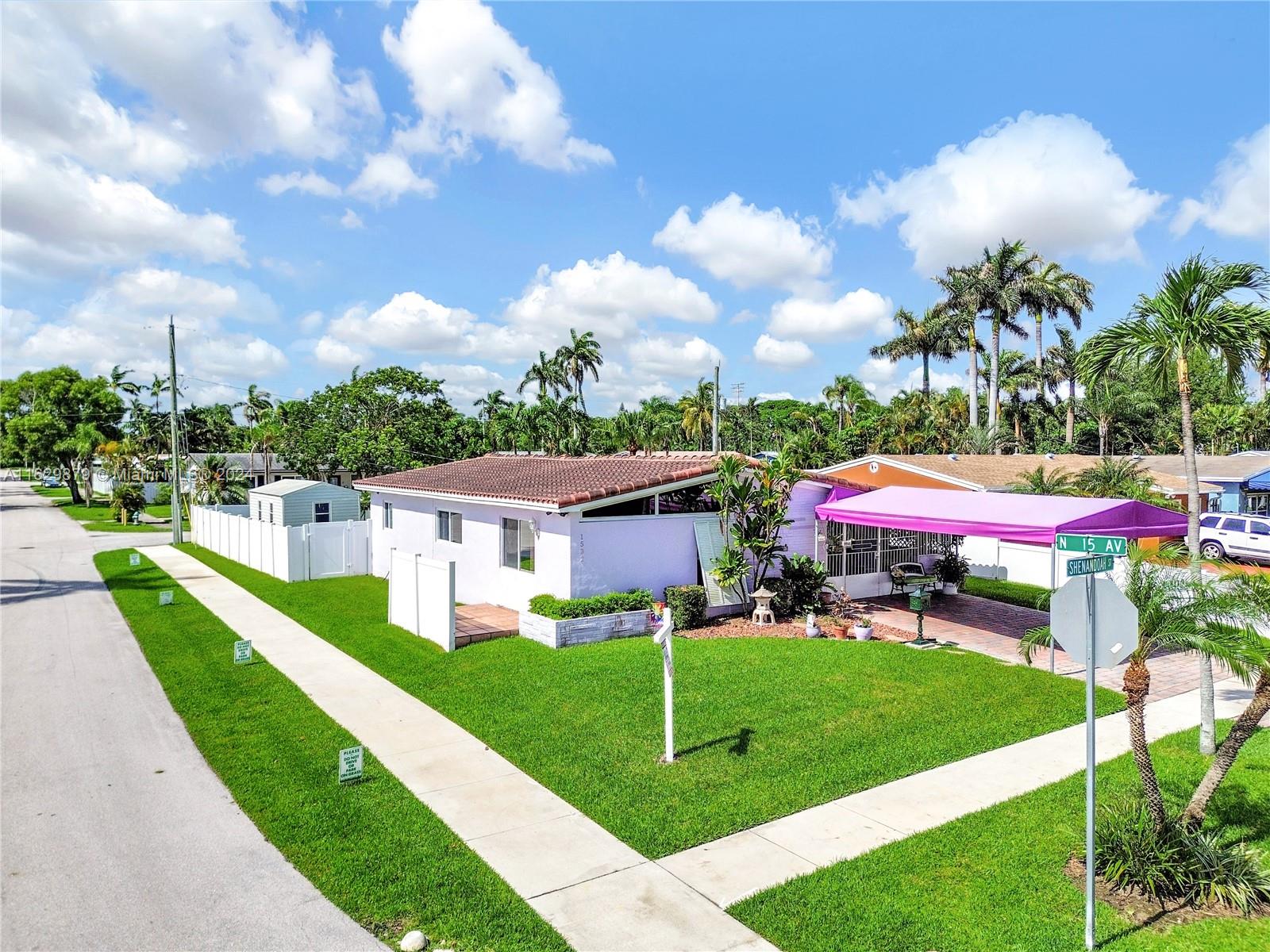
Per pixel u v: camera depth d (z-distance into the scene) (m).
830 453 50.50
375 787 8.77
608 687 12.25
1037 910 6.40
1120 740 10.44
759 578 17.62
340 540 24.98
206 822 7.95
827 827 7.88
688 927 6.18
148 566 27.27
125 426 88.81
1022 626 17.42
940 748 9.93
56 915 6.32
